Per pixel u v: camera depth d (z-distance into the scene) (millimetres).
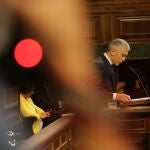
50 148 7695
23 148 6457
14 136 7160
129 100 9375
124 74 13547
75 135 9227
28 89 8906
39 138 7105
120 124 9172
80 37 6062
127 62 13781
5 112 8344
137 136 9234
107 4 13203
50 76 7133
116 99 9430
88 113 9023
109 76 10008
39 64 7145
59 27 5578
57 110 9789
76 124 9180
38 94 9742
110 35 13375
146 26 13422
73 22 5785
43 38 5805
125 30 13422
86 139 9203
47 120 9609
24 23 5574
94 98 8859
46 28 5578
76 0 5688
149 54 13461
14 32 5812
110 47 10156
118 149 9172
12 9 5414
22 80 8688
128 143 9227
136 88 13164
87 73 7129
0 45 6141
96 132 9141
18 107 8828
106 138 9148
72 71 6609
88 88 8484
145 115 9195
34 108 9156
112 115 9055
